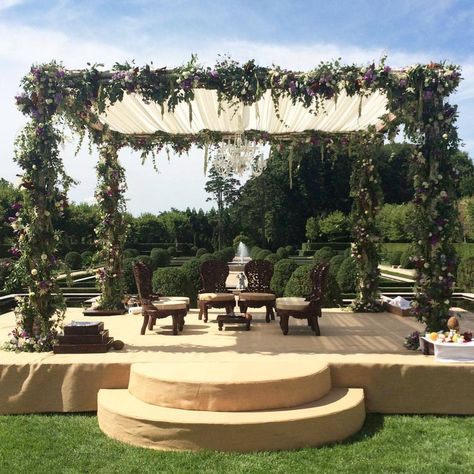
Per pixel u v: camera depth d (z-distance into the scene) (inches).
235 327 249.8
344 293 420.5
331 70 186.9
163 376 149.9
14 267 192.4
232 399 143.5
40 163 191.2
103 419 149.1
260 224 1449.3
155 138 289.1
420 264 193.3
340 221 1246.3
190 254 1378.0
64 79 188.9
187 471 123.3
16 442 142.1
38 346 186.5
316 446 139.0
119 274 304.8
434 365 165.3
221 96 191.2
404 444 141.3
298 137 288.4
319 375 155.7
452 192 191.3
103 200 301.0
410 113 189.3
